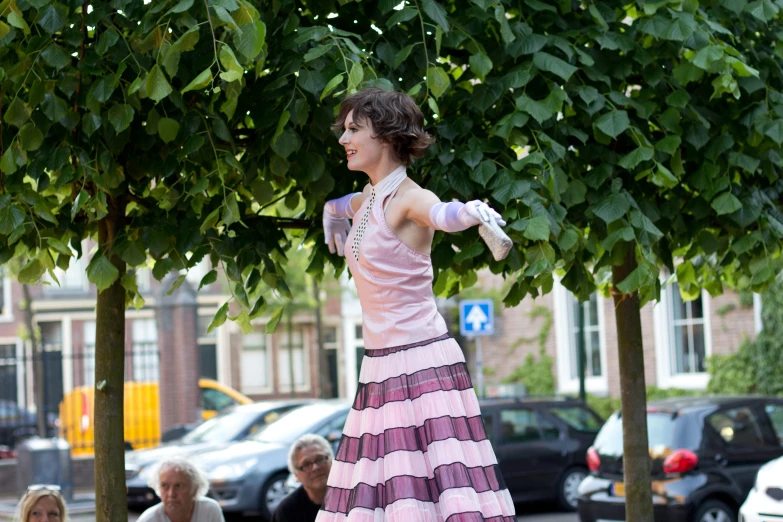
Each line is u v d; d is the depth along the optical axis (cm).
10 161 413
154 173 455
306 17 481
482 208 260
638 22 525
